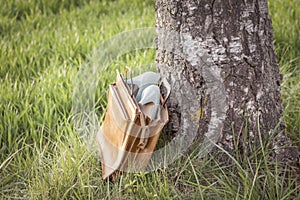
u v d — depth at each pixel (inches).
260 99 106.3
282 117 111.3
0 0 211.8
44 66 156.4
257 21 103.9
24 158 119.0
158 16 109.0
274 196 97.5
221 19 101.3
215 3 100.7
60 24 192.9
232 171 105.3
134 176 105.7
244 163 105.0
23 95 140.3
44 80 143.3
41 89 141.0
